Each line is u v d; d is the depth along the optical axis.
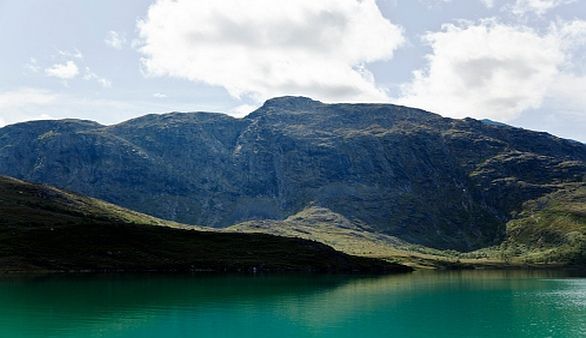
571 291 171.88
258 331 92.62
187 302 124.62
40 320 98.69
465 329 96.62
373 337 88.94
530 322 104.31
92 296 131.38
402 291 161.12
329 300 133.50
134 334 88.50
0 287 149.50
